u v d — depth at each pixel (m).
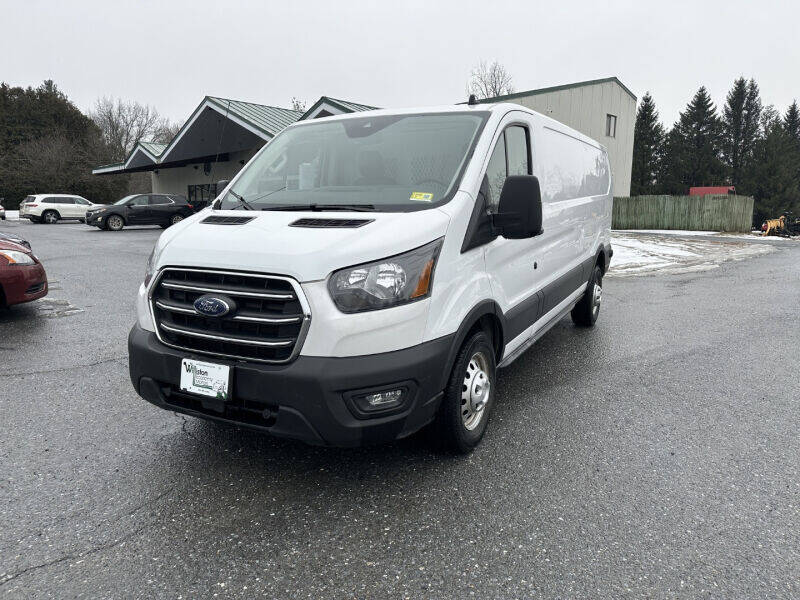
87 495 2.95
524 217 3.24
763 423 3.93
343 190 3.49
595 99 26.75
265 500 2.92
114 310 7.52
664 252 15.72
